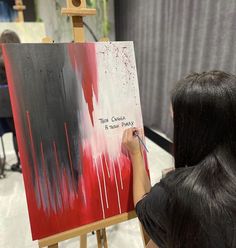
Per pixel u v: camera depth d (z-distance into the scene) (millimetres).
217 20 1965
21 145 835
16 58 826
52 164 877
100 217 951
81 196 919
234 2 1788
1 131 2234
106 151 961
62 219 890
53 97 876
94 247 1510
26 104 839
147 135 3344
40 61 857
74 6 955
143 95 3365
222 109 546
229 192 518
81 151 922
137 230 1664
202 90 556
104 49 963
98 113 950
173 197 555
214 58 2051
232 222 507
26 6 3490
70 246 1527
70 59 901
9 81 819
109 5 3801
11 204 1911
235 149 568
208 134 564
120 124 987
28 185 843
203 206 516
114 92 979
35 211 853
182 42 2406
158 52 2859
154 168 2438
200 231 519
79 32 1006
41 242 862
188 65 2377
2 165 2416
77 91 915
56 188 882
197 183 540
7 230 1658
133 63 1020
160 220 598
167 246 610
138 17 3207
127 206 989
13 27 3096
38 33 3217
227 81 566
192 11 2238
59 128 887
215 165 552
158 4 2717
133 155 974
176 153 631
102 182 953
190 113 569
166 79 2793
